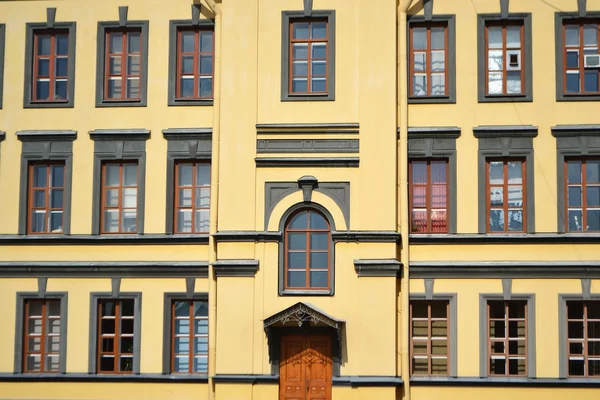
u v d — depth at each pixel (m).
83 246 23.23
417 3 23.05
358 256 22.11
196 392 22.55
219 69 23.08
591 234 22.12
